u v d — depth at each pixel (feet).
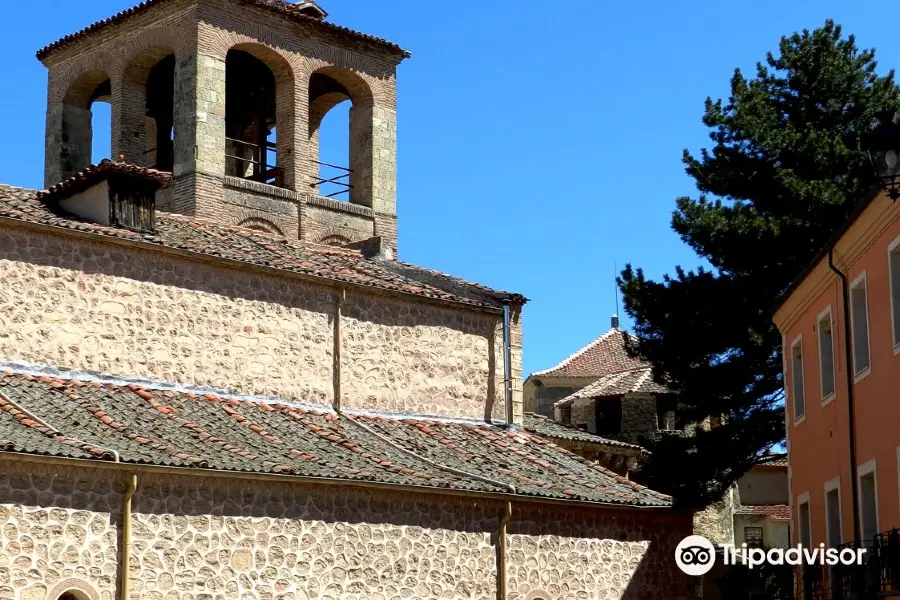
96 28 131.03
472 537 90.27
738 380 133.90
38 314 83.20
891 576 74.69
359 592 82.94
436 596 87.20
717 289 135.74
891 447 79.05
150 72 132.05
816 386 98.89
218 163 123.95
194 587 75.00
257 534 78.33
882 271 80.59
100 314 86.17
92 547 71.00
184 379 89.61
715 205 140.15
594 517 98.68
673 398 156.97
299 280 97.30
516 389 111.24
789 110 146.20
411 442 96.68
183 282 90.94
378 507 84.99
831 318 93.09
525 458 102.58
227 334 92.53
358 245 117.19
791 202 136.98
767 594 119.03
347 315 100.07
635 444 150.82
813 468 100.22
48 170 134.10
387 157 138.10
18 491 68.44
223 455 78.18
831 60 144.36
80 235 85.35
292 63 130.72
